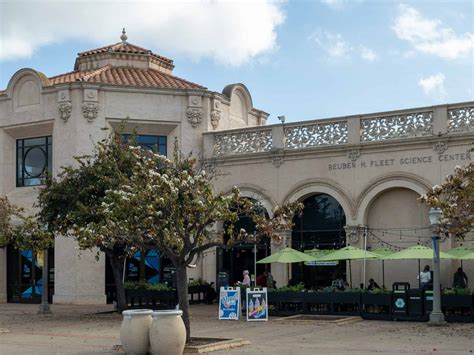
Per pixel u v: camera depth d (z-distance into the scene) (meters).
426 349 15.37
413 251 23.05
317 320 22.44
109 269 31.77
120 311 25.86
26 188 33.59
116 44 38.53
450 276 25.66
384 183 27.48
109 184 23.28
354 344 16.44
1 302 33.47
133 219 16.20
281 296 24.55
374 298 22.89
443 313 21.62
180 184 16.19
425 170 26.64
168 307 27.12
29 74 33.16
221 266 31.53
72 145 31.70
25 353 15.32
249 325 21.31
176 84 34.25
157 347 13.97
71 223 24.91
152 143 33.12
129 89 32.50
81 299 30.94
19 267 33.69
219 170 31.53
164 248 16.44
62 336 18.77
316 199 29.64
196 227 16.62
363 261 27.64
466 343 16.47
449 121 26.47
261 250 30.62
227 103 34.78
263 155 30.44
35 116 32.94
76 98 31.91
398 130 27.53
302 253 25.84
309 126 29.66
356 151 28.20
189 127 32.97
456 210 20.62
